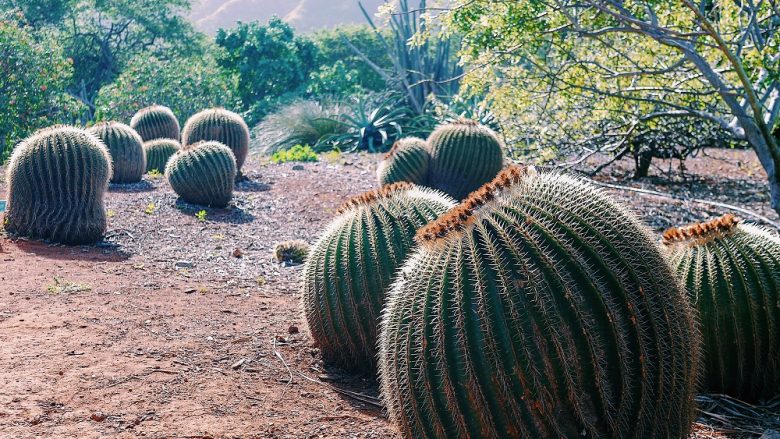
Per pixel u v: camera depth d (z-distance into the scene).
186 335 5.75
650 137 12.71
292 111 21.70
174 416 4.34
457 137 11.57
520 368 2.91
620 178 13.87
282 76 30.97
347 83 28.28
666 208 10.72
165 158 14.64
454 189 11.65
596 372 2.92
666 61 9.77
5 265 7.58
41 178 8.70
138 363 5.11
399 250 4.71
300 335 5.84
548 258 2.97
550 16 7.95
